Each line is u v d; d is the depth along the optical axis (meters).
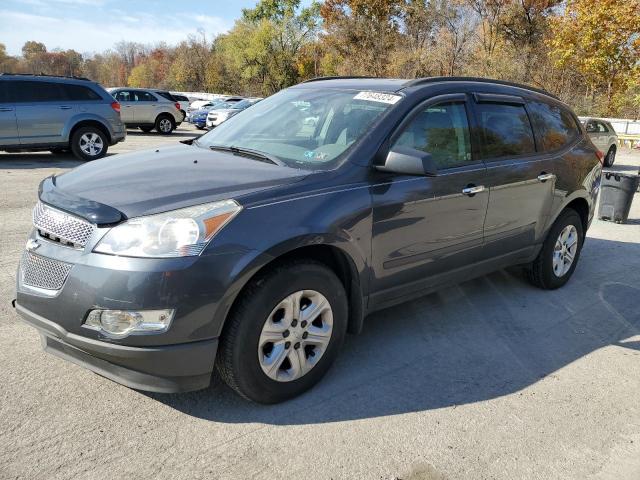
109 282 2.57
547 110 4.98
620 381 3.58
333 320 3.21
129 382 2.72
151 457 2.58
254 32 53.44
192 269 2.61
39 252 2.84
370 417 3.02
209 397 3.11
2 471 2.43
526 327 4.36
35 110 11.78
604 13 25.94
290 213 2.93
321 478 2.52
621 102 30.72
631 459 2.79
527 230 4.63
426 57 37.31
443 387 3.38
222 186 2.96
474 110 4.13
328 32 48.44
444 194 3.71
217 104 26.61
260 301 2.83
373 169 3.35
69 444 2.64
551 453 2.80
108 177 3.18
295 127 3.84
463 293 5.02
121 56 102.88
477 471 2.63
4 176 10.06
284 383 3.05
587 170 5.27
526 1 35.94
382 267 3.45
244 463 2.59
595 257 6.61
